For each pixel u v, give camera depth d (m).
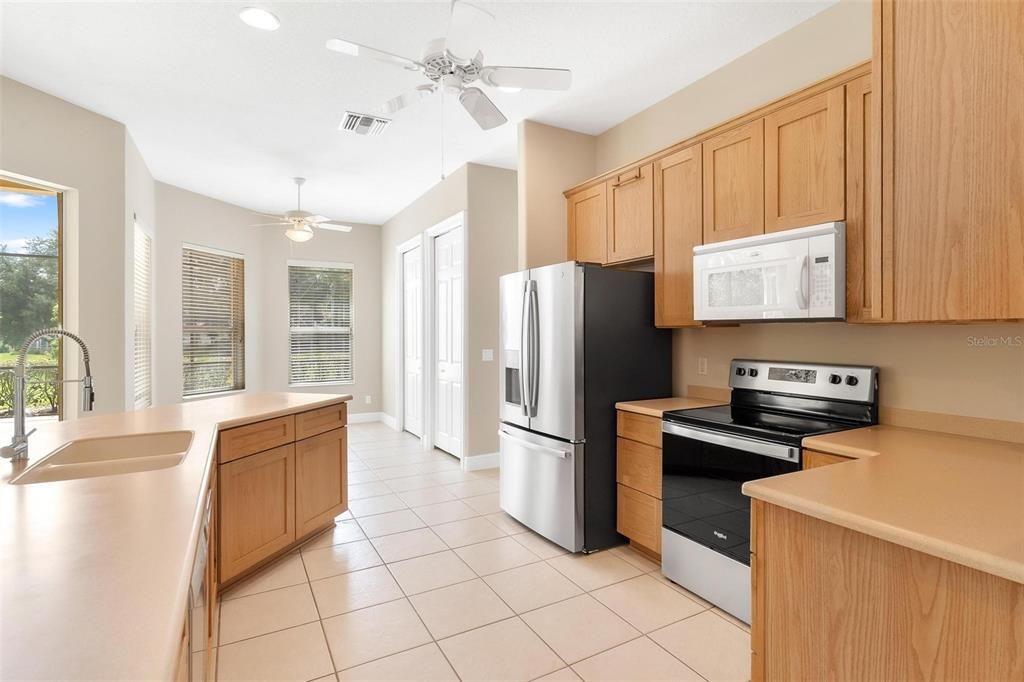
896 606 1.04
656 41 2.63
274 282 6.38
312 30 2.51
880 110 1.52
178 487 1.27
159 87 3.08
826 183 2.10
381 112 2.64
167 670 0.56
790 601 1.23
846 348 2.33
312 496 2.97
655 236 2.93
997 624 0.90
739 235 2.46
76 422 2.33
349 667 1.86
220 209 5.65
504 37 2.58
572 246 3.62
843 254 2.02
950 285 1.38
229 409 2.72
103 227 3.48
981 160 1.33
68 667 0.56
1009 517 1.06
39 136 3.12
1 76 2.93
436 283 5.33
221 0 2.29
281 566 2.69
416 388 5.99
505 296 3.38
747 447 2.10
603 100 3.27
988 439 1.87
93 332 3.42
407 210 5.98
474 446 4.55
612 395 2.90
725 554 2.20
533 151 3.57
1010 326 1.84
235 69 2.88
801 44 2.50
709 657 1.91
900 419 2.12
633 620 2.16
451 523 3.30
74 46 2.64
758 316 2.26
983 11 1.32
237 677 1.80
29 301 3.24
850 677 1.11
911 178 1.46
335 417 3.22
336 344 6.83
